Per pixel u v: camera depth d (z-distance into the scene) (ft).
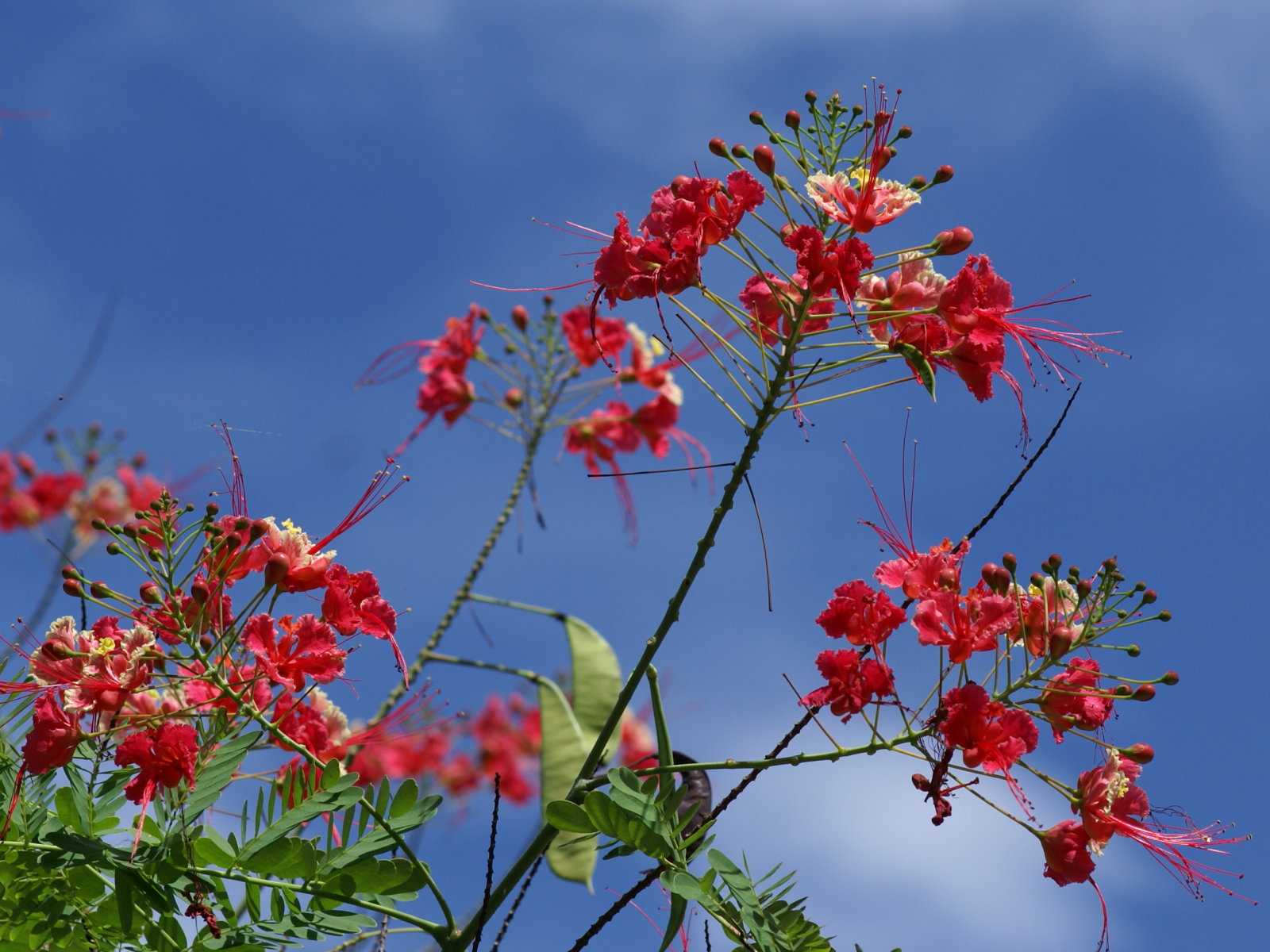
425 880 4.62
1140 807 4.58
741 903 4.62
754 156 4.66
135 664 4.59
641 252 4.69
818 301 4.61
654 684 4.75
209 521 4.59
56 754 4.58
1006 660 4.63
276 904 4.61
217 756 4.69
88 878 4.58
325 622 4.67
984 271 4.67
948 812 4.57
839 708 4.60
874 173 4.61
